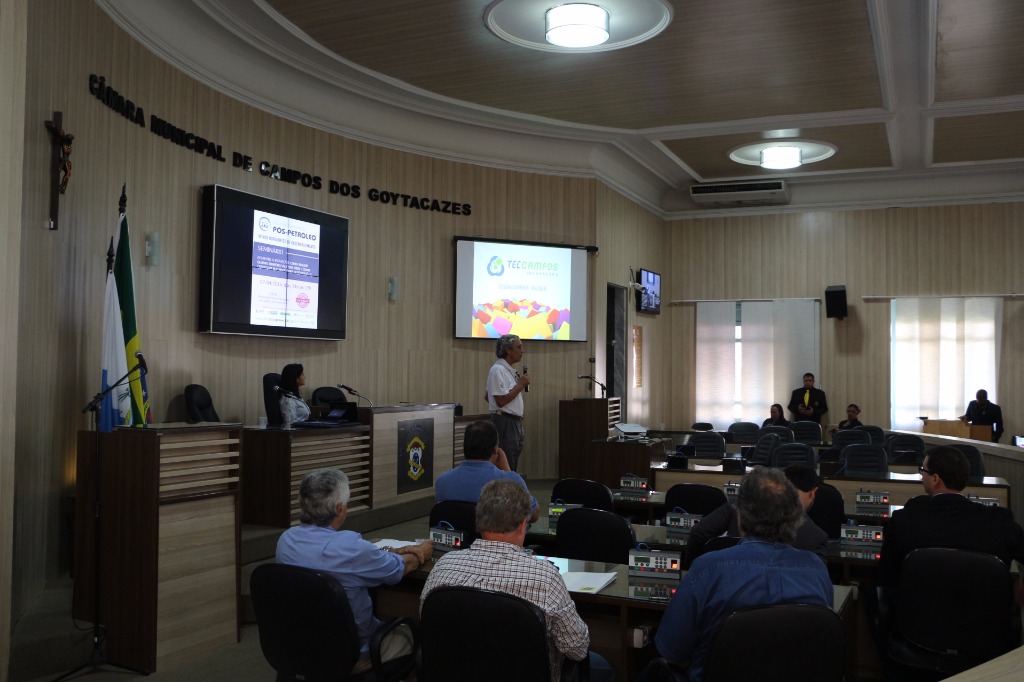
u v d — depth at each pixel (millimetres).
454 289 9469
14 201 3113
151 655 3799
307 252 7668
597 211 10414
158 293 6172
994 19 6430
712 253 12781
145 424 4324
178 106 6430
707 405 12727
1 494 3066
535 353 9977
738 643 2191
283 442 5793
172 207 6336
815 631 2199
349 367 8375
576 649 2408
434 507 3867
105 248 5391
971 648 2955
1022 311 11344
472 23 6652
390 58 7430
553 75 7855
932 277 11750
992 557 2912
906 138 9930
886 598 3381
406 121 9039
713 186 11961
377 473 6664
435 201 9312
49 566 4523
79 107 4930
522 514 2537
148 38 5973
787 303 12375
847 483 6125
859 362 12047
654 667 2607
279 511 5770
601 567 3230
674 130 9586
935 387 11672
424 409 7273
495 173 9820
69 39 4758
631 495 5254
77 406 4949
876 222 12047
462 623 2312
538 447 10000
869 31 6691
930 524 3322
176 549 3910
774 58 7324
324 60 7473
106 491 3943
